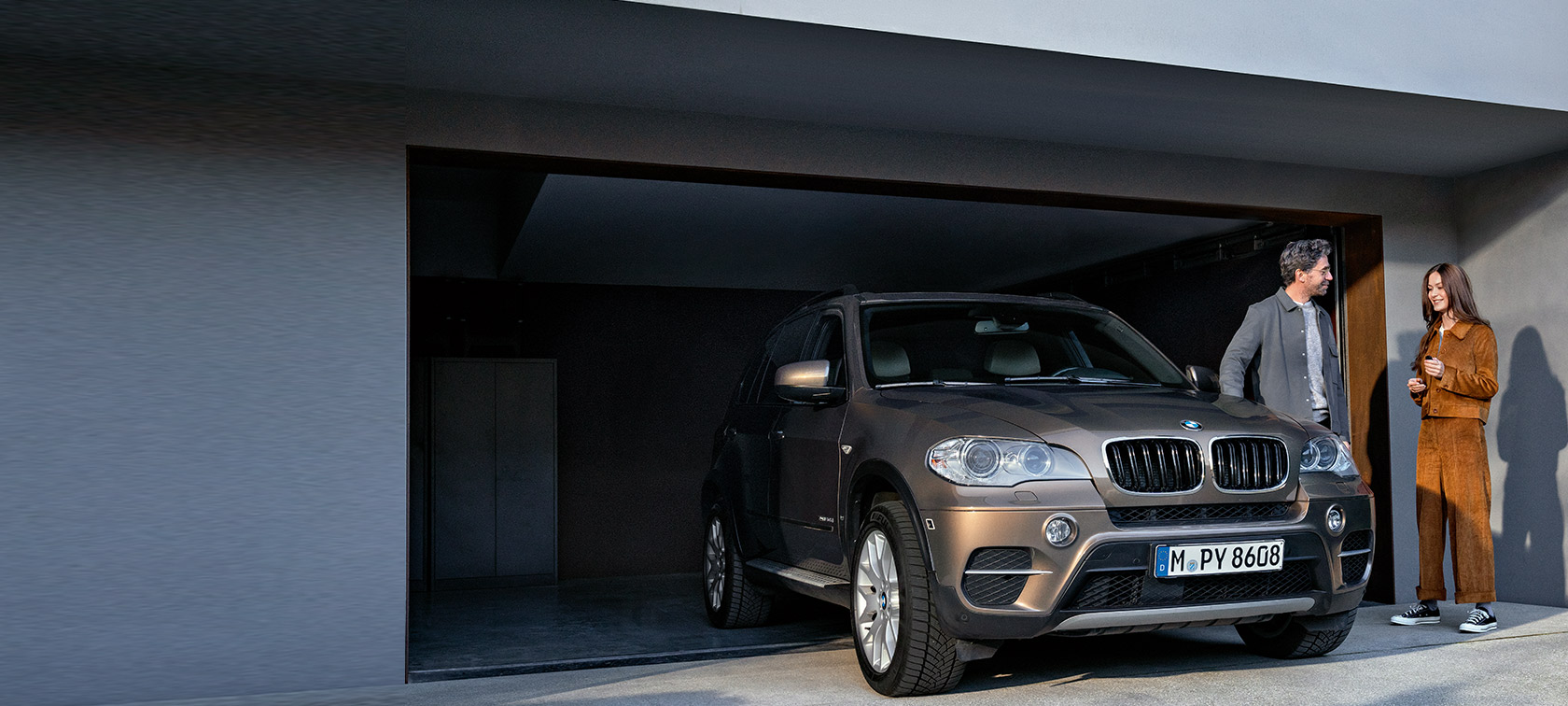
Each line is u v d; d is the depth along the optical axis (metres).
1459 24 5.16
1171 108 5.34
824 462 4.61
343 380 4.58
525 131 5.15
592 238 8.31
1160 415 3.98
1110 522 3.66
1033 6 4.41
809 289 10.95
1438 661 4.46
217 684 4.37
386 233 4.70
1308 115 5.45
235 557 4.41
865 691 4.06
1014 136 5.91
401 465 4.61
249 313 4.50
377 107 4.76
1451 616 5.80
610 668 4.86
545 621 6.84
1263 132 5.79
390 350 4.65
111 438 4.32
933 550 3.73
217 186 4.52
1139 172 6.21
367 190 4.70
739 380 6.45
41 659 4.21
